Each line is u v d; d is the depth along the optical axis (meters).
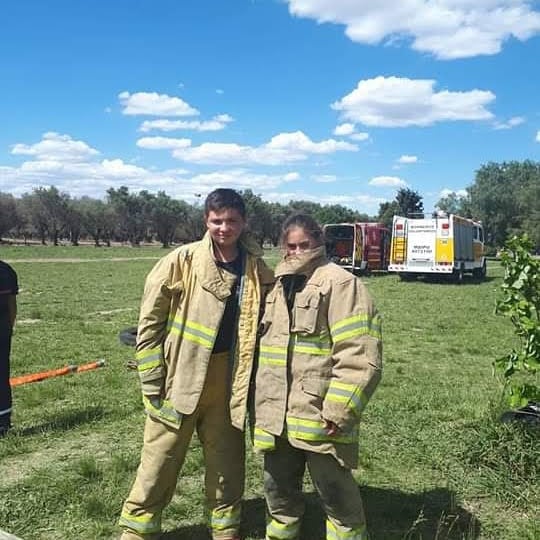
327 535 3.57
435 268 28.48
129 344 5.89
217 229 3.54
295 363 3.42
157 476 3.67
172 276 3.61
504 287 5.04
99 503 4.32
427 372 9.08
